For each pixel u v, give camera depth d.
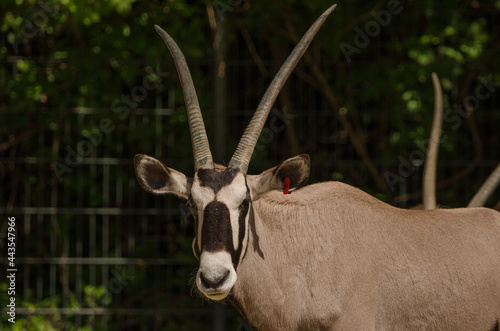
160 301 16.92
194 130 8.59
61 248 17.55
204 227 7.70
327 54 17.28
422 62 16.03
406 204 16.86
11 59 15.38
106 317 16.14
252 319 8.77
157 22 16.00
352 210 8.98
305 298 8.66
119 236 16.80
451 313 8.87
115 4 15.18
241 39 17.78
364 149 17.03
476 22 16.53
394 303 8.80
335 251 8.76
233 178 7.96
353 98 17.25
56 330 15.73
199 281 7.48
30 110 15.05
